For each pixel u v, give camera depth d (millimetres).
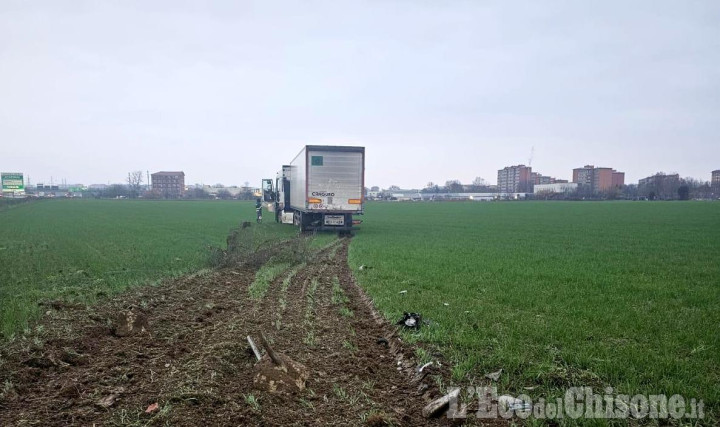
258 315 9219
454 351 6957
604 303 10109
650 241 24922
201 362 6391
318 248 21516
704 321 8617
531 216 53188
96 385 5715
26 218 45500
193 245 21922
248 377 6066
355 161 26828
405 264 15703
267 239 23688
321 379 6117
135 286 11977
